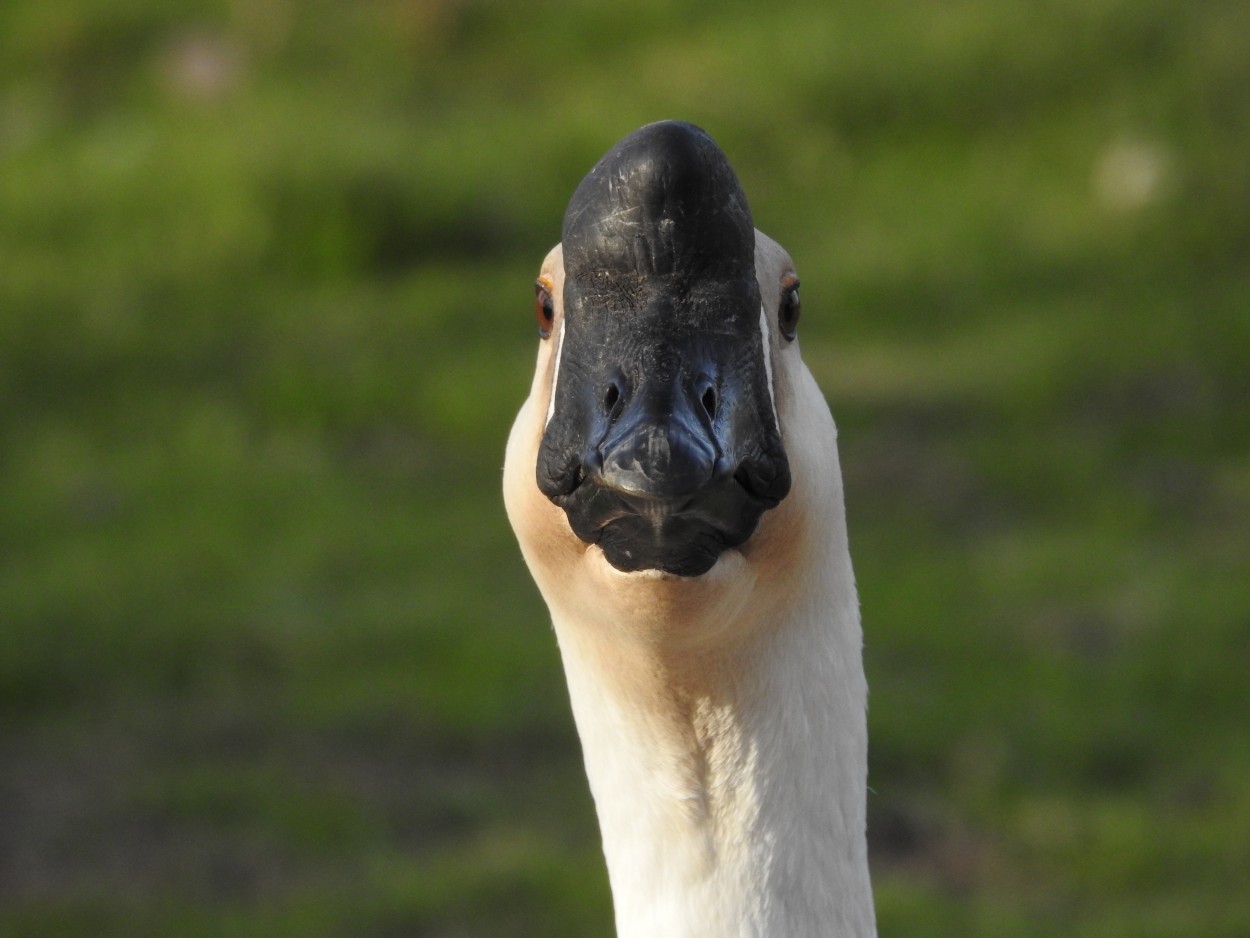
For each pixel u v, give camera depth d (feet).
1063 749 81.25
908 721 83.71
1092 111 173.58
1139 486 110.22
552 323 33.76
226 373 137.59
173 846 76.18
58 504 114.62
